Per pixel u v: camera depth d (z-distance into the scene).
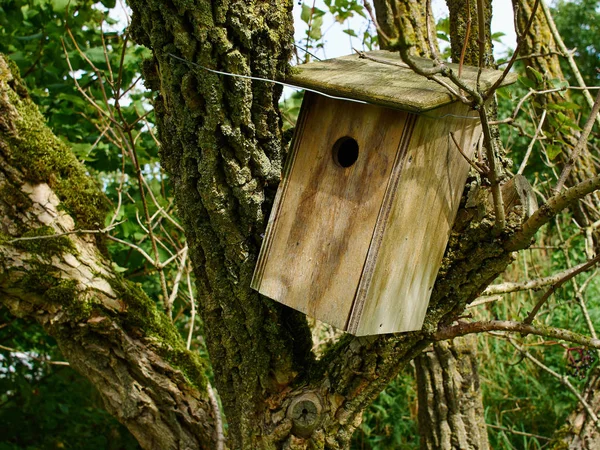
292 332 2.57
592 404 3.93
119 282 2.84
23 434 5.07
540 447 4.94
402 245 2.19
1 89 2.67
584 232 3.76
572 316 6.10
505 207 2.26
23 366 5.38
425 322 2.44
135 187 4.40
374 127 2.16
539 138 2.93
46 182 2.74
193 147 2.15
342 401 2.47
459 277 2.38
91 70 4.09
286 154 2.41
